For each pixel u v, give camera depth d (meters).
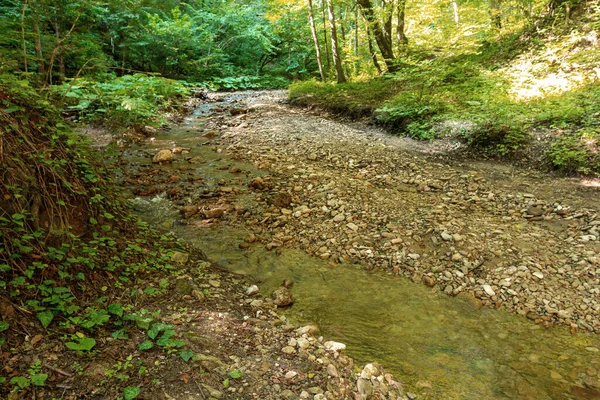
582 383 2.80
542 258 4.32
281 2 16.12
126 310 2.77
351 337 3.23
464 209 5.48
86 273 2.94
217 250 4.56
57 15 9.61
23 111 3.27
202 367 2.34
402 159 7.46
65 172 3.40
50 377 2.05
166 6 21.09
